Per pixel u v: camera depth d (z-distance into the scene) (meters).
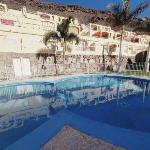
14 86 14.77
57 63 23.31
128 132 6.46
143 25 25.41
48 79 17.16
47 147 5.34
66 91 14.43
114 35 34.47
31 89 14.45
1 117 8.23
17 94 12.80
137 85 17.25
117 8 25.11
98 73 23.44
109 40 29.48
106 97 12.77
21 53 19.98
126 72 24.20
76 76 19.91
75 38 22.59
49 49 22.53
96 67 27.52
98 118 8.04
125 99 12.22
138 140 5.83
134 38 37.66
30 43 20.77
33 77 18.73
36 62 21.23
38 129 6.68
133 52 32.69
